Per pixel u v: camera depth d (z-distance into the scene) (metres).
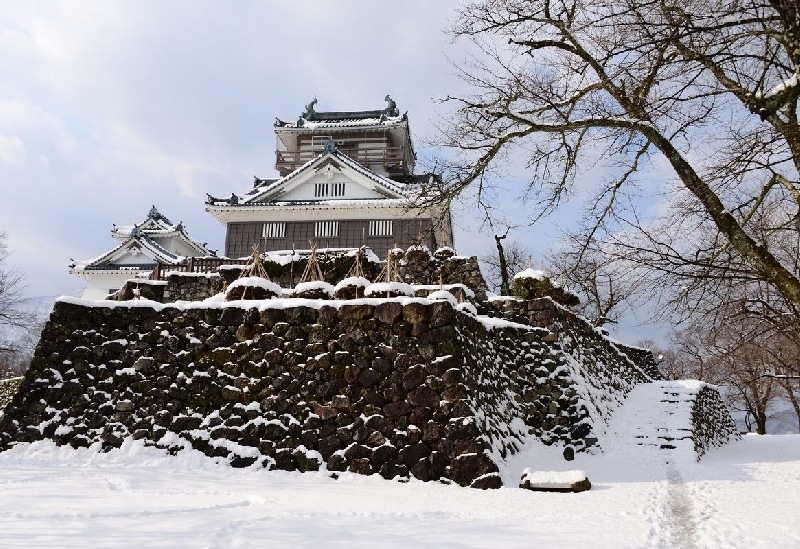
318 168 28.55
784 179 6.20
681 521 6.11
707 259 6.34
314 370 8.99
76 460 8.58
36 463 8.36
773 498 7.57
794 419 41.06
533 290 14.26
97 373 9.51
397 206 26.19
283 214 27.61
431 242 24.98
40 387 9.41
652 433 12.61
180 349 9.56
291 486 7.38
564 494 7.49
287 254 16.77
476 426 8.09
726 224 6.11
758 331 9.22
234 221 28.12
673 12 5.30
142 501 5.93
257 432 8.77
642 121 6.56
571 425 11.57
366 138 35.09
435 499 6.83
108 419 9.20
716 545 5.16
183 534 4.51
